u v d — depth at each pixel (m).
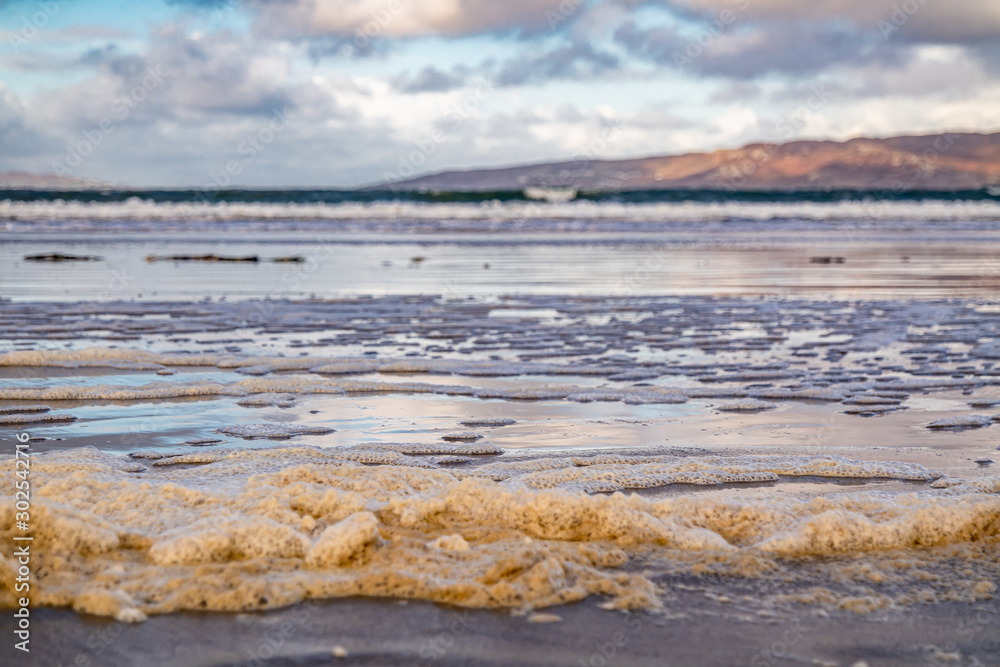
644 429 7.04
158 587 3.65
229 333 12.20
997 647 3.36
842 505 4.71
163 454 6.11
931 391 8.52
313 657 3.18
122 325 12.76
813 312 14.90
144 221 45.38
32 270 21.23
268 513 4.36
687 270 22.72
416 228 42.22
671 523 4.50
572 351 10.90
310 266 23.45
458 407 7.80
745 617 3.57
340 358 9.91
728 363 10.02
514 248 30.34
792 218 53.19
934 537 4.41
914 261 25.44
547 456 6.21
